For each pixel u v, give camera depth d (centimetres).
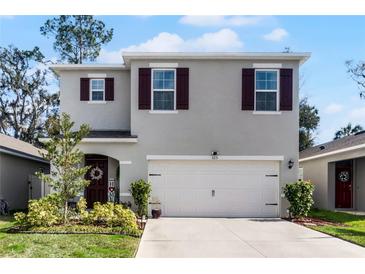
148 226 1523
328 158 2175
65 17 3950
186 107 1811
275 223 1625
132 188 1728
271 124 1816
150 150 1808
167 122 1816
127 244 1144
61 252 1041
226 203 1812
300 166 2630
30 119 4056
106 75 2005
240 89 1817
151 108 1814
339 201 2341
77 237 1215
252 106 1811
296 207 1705
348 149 1902
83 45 4009
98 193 1936
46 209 1395
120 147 1808
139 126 1812
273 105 1822
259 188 1817
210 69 1822
